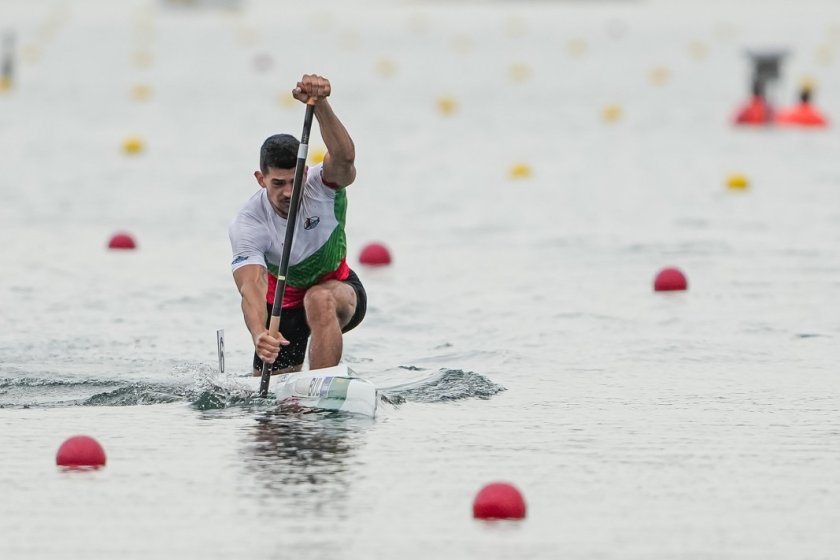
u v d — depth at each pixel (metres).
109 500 21.02
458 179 68.44
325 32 184.75
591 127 93.88
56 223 54.66
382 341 34.41
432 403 27.77
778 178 68.19
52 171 70.50
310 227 28.36
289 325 29.31
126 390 28.62
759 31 182.00
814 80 125.94
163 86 121.31
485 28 193.50
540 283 42.38
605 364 31.77
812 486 21.73
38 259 46.53
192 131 89.94
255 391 28.31
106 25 195.50
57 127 91.88
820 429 25.45
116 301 39.41
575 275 43.72
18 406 27.48
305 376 27.67
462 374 30.11
